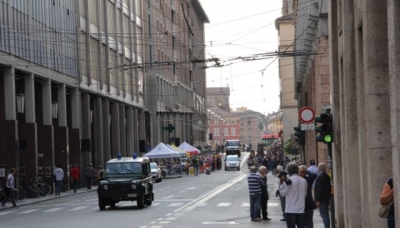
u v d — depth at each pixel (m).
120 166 40.53
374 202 19.08
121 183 39.53
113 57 86.94
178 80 128.75
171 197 51.22
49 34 64.38
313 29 49.28
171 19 123.19
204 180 85.12
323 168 24.69
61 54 67.75
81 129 75.31
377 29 18.75
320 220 32.22
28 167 59.91
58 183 61.28
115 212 38.12
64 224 31.80
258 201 31.52
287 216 21.03
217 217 34.31
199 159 122.12
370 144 19.08
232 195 52.91
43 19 62.94
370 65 18.88
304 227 21.19
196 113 149.88
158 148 89.00
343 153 27.16
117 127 88.75
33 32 60.34
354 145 25.05
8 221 35.12
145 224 30.95
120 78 89.75
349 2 24.59
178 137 127.88
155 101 107.94
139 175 40.34
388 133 18.95
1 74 56.62
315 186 24.61
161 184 76.00
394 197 14.62
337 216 29.38
